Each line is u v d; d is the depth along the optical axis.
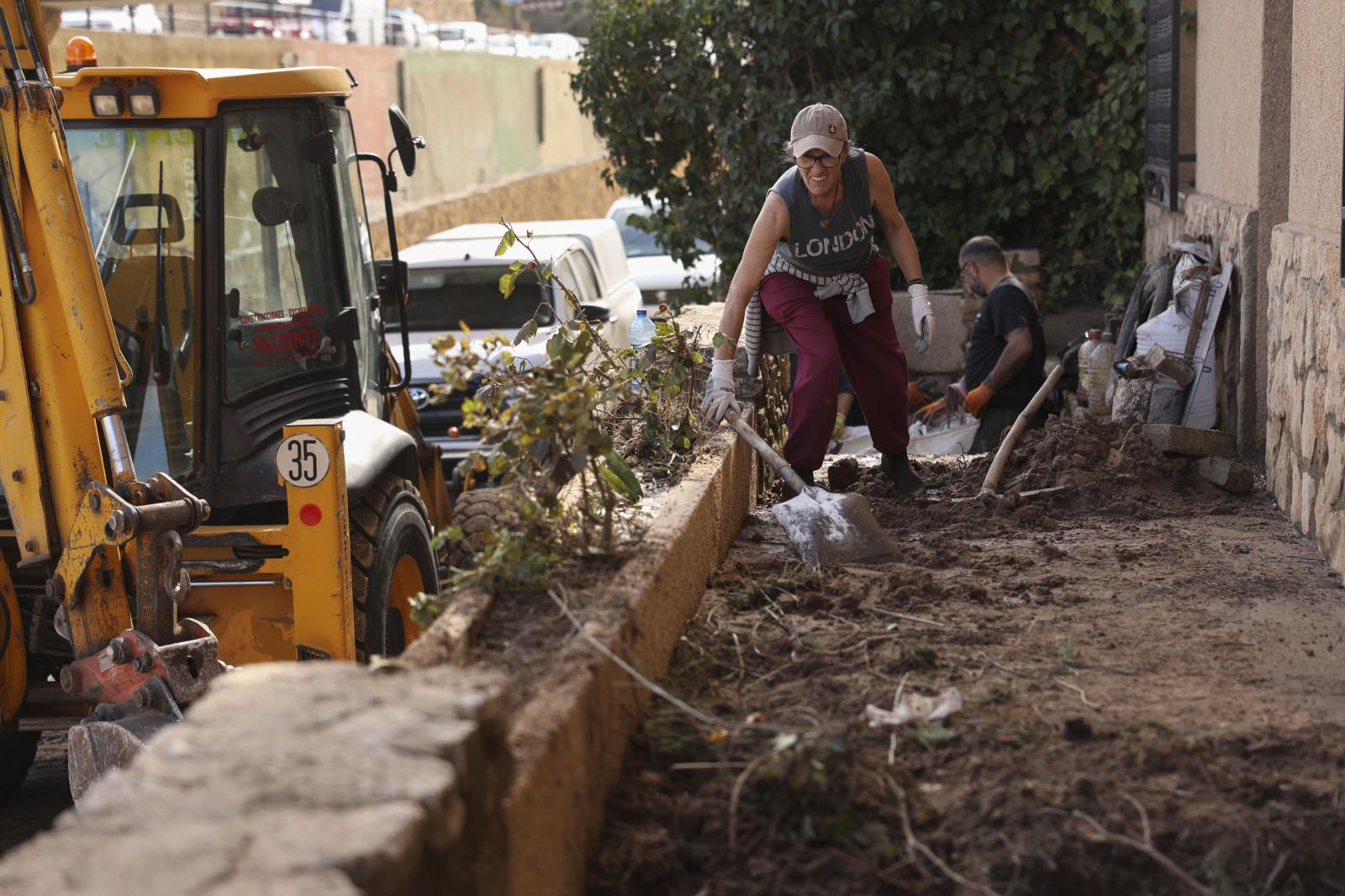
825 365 7.10
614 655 4.01
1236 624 5.49
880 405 7.71
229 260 7.73
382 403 9.42
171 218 7.58
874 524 6.44
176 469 7.62
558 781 3.39
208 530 7.05
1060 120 14.62
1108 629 5.41
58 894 2.17
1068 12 14.28
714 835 3.75
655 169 15.77
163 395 7.61
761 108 14.55
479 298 14.98
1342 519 6.17
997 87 14.48
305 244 8.22
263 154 7.95
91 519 6.18
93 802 2.50
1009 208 14.81
